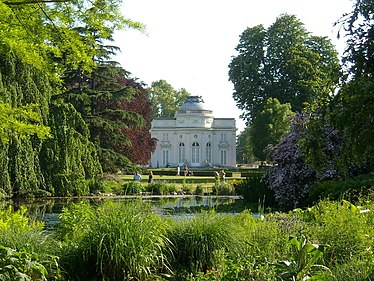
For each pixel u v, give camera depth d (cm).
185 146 8762
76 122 2964
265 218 1097
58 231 929
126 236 805
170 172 6291
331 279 612
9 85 2328
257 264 770
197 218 936
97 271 806
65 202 2606
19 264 634
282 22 5906
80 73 3753
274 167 2098
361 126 527
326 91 577
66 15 1045
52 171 2830
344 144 582
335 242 834
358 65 540
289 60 5650
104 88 4009
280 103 5572
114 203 906
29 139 2547
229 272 735
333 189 1578
